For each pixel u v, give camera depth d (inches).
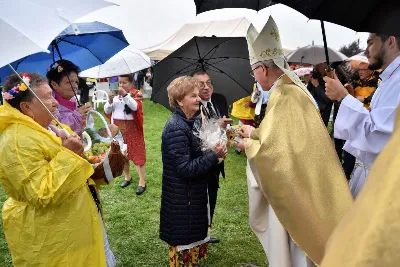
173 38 241.3
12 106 74.6
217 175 108.0
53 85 104.3
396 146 20.8
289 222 79.9
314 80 194.9
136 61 192.5
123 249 135.6
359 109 82.8
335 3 78.7
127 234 145.9
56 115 98.7
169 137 99.4
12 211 76.4
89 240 79.4
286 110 80.5
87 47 133.0
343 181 79.1
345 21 80.4
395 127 21.9
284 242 90.0
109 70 185.6
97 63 133.6
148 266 125.8
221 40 149.9
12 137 71.1
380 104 82.8
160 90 148.8
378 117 78.7
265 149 79.1
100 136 87.2
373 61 85.9
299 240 80.1
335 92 86.5
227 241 140.3
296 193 78.0
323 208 78.3
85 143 87.1
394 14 73.5
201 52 146.9
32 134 72.2
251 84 146.9
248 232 146.8
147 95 526.0
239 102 228.2
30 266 76.7
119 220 157.0
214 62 146.3
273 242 91.3
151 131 322.7
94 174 86.6
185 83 100.0
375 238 19.2
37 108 76.2
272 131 79.6
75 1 72.2
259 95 194.4
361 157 89.3
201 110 103.7
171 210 102.7
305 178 78.1
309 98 82.9
